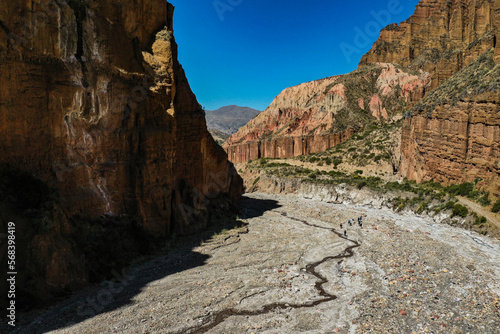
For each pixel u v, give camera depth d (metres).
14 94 22.23
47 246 20.02
